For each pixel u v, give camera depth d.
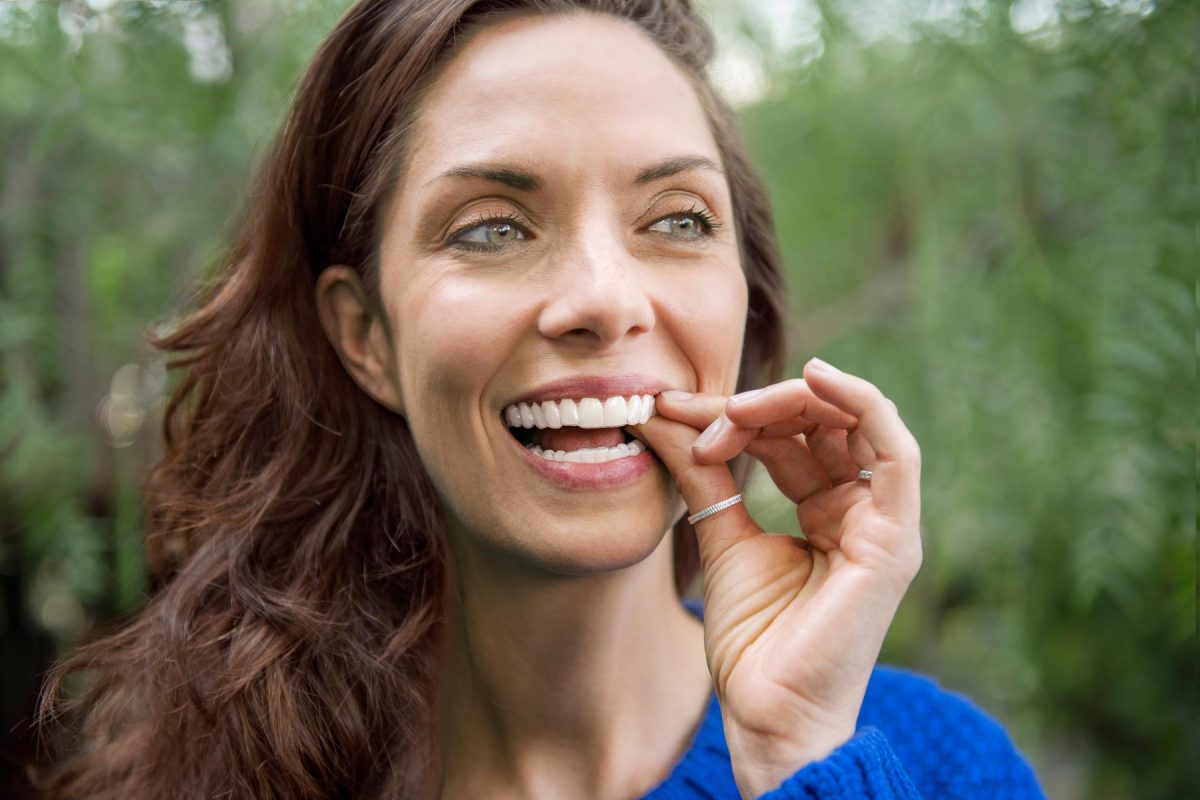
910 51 0.81
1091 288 0.75
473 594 0.53
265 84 0.77
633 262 0.49
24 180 0.76
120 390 0.80
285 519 0.58
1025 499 0.76
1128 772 0.92
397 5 0.52
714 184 0.50
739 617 0.48
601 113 0.48
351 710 0.55
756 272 0.62
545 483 0.48
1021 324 0.76
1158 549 0.76
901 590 0.47
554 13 0.49
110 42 0.75
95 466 0.79
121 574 0.76
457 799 0.55
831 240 0.91
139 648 0.61
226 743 0.55
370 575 0.57
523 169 0.47
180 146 0.78
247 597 0.57
